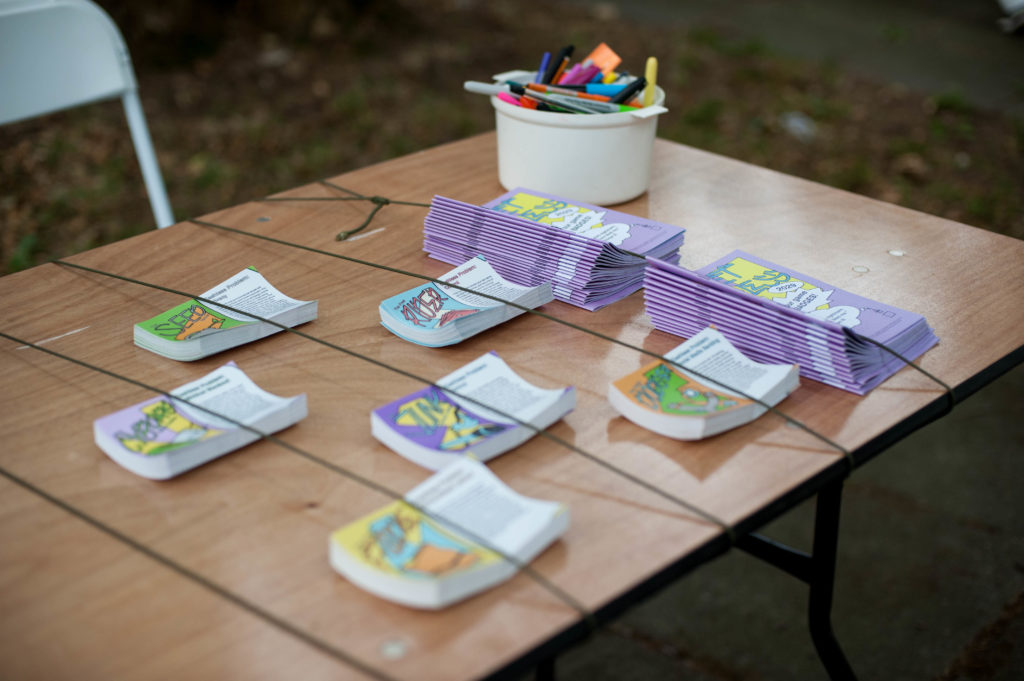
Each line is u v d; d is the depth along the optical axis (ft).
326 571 1.96
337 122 11.98
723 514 2.11
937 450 6.50
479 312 2.88
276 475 2.27
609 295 3.18
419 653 1.74
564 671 4.91
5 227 9.34
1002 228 9.53
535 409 2.42
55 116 11.71
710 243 3.59
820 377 2.65
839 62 15.02
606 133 3.67
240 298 3.08
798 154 11.35
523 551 1.93
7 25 4.28
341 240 3.66
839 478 2.33
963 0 18.75
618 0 18.67
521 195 3.69
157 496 2.19
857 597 5.28
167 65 13.38
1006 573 5.44
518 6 17.47
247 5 14.38
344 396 2.59
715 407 2.41
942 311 3.06
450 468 2.15
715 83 13.76
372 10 15.21
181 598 1.89
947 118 12.62
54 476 2.27
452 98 12.92
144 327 2.87
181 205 9.79
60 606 1.87
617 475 2.25
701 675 4.86
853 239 3.62
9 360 2.81
